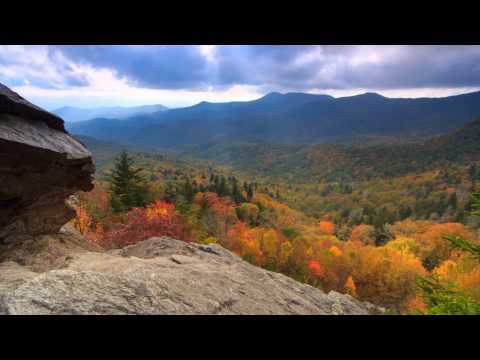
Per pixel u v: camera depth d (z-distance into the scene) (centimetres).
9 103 699
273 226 9138
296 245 5947
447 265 6081
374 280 6206
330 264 6119
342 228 13062
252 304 587
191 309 483
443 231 9294
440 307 615
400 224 11975
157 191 6312
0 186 680
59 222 925
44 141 727
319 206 18875
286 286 812
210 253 970
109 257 787
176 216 2359
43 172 746
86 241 1012
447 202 14462
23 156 678
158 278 532
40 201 806
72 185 866
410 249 8419
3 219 742
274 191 19762
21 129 700
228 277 688
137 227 1988
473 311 591
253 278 776
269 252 5878
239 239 5825
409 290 6044
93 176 928
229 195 10762
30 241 814
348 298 885
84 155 819
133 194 3972
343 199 19638
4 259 721
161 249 937
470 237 8900
